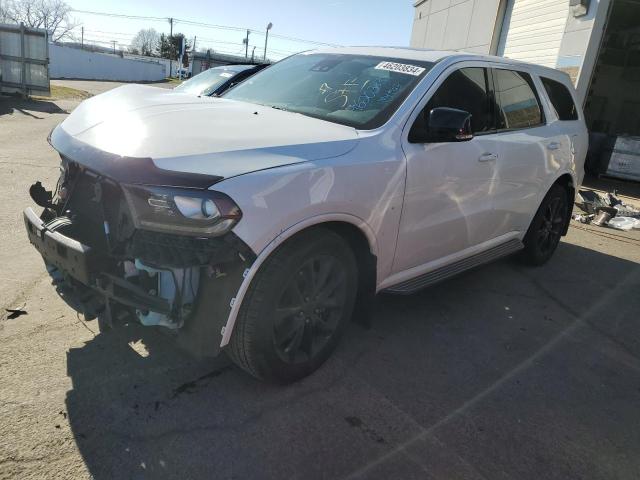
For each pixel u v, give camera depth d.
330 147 2.72
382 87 3.38
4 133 10.24
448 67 3.54
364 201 2.79
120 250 2.50
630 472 2.45
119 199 2.49
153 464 2.20
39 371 2.72
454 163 3.42
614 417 2.86
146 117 2.80
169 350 3.03
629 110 17.17
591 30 10.62
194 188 2.18
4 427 2.30
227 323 2.36
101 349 2.97
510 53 14.02
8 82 17.12
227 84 6.55
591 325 4.02
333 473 2.26
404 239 3.22
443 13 17.84
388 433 2.54
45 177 6.82
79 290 2.66
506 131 4.11
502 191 4.10
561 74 5.23
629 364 3.47
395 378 3.01
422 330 3.64
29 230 2.78
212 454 2.29
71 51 41.75
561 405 2.92
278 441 2.41
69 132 2.84
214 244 2.21
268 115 3.08
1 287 3.58
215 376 2.84
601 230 7.38
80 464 2.15
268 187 2.33
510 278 4.89
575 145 5.14
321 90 3.57
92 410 2.47
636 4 12.09
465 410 2.78
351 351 3.25
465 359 3.31
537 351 3.52
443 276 3.68
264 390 2.76
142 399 2.59
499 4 14.28
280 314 2.60
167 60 73.69
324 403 2.71
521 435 2.62
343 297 2.94
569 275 5.16
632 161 11.40
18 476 2.05
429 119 3.04
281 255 2.48
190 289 2.34
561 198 5.21
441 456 2.42
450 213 3.55
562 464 2.45
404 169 3.02
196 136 2.50
